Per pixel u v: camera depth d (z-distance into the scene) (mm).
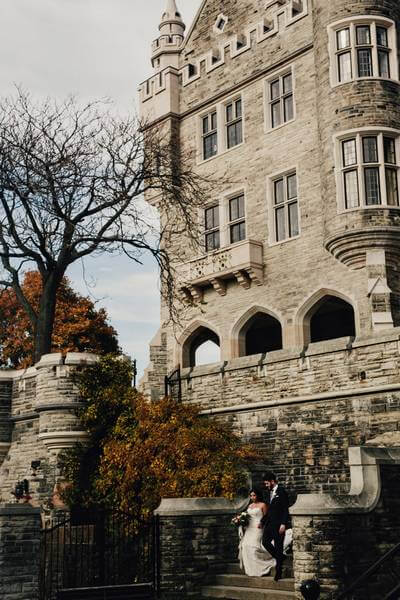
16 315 37438
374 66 22469
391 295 21328
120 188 22281
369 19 22641
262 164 25734
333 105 22531
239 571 13367
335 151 22219
